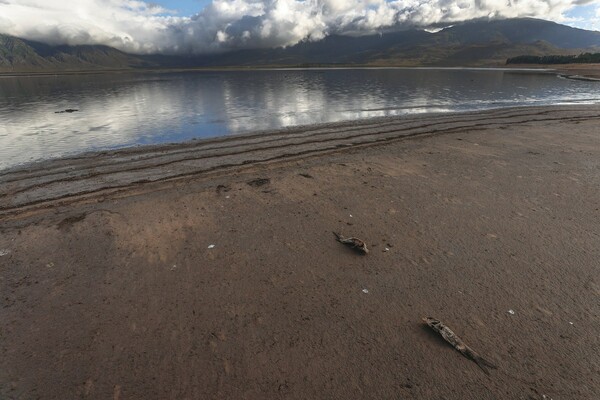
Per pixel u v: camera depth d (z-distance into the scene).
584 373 3.06
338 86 37.19
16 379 3.01
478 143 10.81
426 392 2.89
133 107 21.48
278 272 4.46
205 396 2.85
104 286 4.20
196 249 4.97
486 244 5.07
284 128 13.74
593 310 3.79
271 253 4.88
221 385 2.95
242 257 4.79
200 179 7.82
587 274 4.38
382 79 50.09
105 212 6.08
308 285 4.21
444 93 28.14
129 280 4.31
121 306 3.87
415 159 9.16
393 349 3.31
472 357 3.21
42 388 2.93
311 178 7.75
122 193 7.05
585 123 13.92
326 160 9.20
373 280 4.30
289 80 51.84
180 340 3.41
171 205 6.39
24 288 4.18
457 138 11.54
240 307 3.86
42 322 3.65
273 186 7.28
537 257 4.74
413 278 4.34
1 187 7.59
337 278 4.34
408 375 3.04
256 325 3.60
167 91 34.12
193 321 3.65
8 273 4.45
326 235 5.34
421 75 61.50
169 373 3.06
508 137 11.55
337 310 3.81
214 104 22.48
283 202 6.52
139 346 3.35
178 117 17.28
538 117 15.62
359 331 3.52
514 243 5.09
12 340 3.42
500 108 19.02
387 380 2.99
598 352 3.27
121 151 10.56
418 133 12.42
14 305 3.89
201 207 6.30
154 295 4.04
